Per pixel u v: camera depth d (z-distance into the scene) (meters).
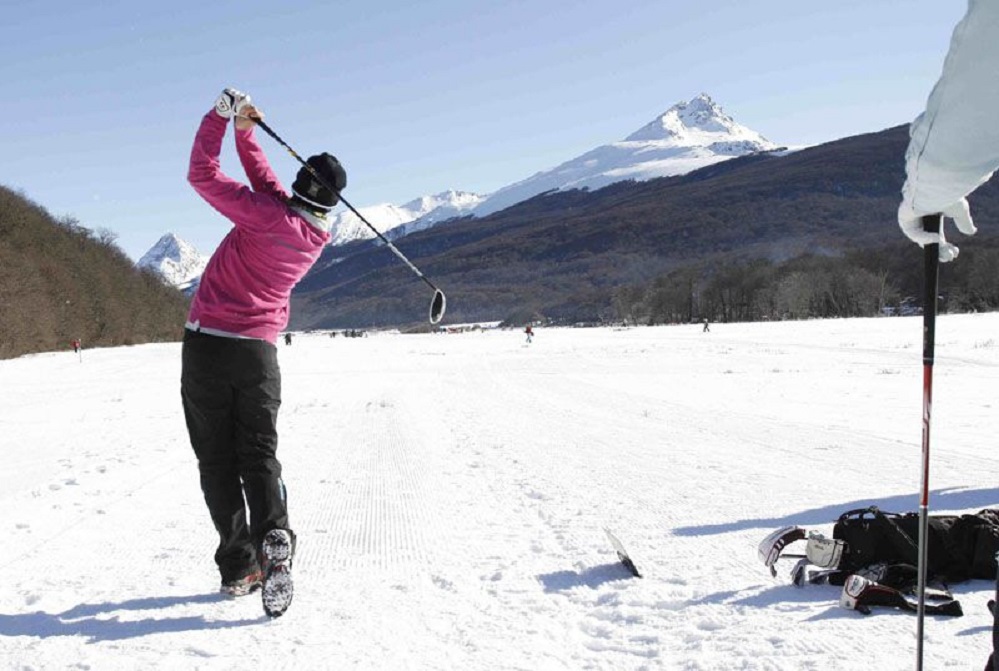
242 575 4.40
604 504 6.71
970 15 1.83
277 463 4.29
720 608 4.14
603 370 27.19
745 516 6.20
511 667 3.46
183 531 5.96
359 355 44.50
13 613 4.16
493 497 7.12
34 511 6.73
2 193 87.25
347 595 4.42
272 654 3.61
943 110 2.03
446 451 10.02
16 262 75.06
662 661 3.50
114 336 91.25
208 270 4.20
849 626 3.84
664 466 8.59
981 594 4.26
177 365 38.84
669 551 5.25
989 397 16.11
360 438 11.41
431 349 50.88
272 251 4.08
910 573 4.30
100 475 8.61
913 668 3.35
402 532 5.89
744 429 11.78
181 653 3.63
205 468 4.31
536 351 43.75
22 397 21.75
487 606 4.25
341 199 4.32
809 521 6.00
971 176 2.14
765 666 3.40
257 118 4.07
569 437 11.09
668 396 17.61
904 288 116.56
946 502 6.63
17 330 64.62
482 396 18.28
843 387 19.19
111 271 104.19
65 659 3.57
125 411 16.75
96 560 5.16
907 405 14.99
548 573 4.82
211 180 4.00
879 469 8.28
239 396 4.20
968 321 56.44
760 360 31.03
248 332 4.16
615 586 4.54
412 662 3.52
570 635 3.84
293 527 6.07
